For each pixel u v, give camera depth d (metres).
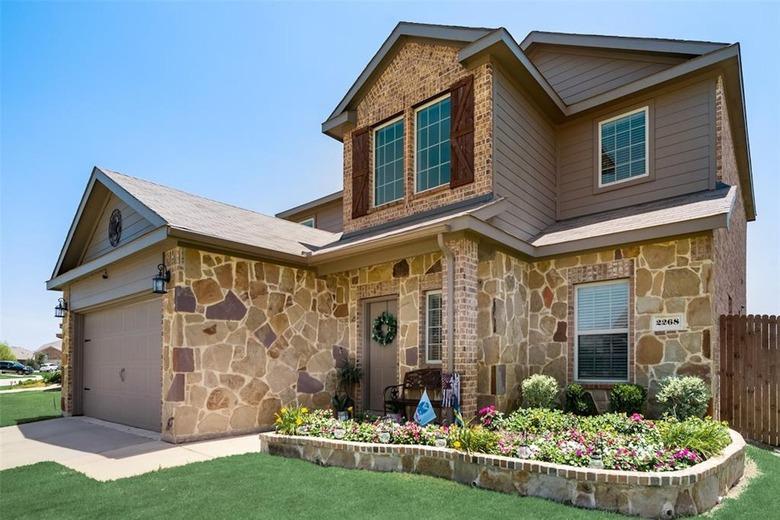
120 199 9.86
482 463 4.78
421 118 9.80
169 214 8.03
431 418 6.48
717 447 4.88
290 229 11.39
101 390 10.26
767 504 4.25
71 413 10.83
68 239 11.01
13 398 15.02
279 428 6.54
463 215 7.03
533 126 9.84
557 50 11.07
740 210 11.74
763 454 6.24
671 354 7.38
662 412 7.23
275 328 8.88
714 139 8.61
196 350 7.65
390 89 10.31
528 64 8.92
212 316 7.93
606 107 9.98
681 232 7.16
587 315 8.45
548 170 10.27
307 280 9.60
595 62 10.48
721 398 7.59
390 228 9.42
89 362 10.91
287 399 8.90
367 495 4.50
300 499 4.42
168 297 7.71
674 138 9.09
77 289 11.11
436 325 8.62
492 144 8.36
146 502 4.41
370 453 5.49
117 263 9.18
